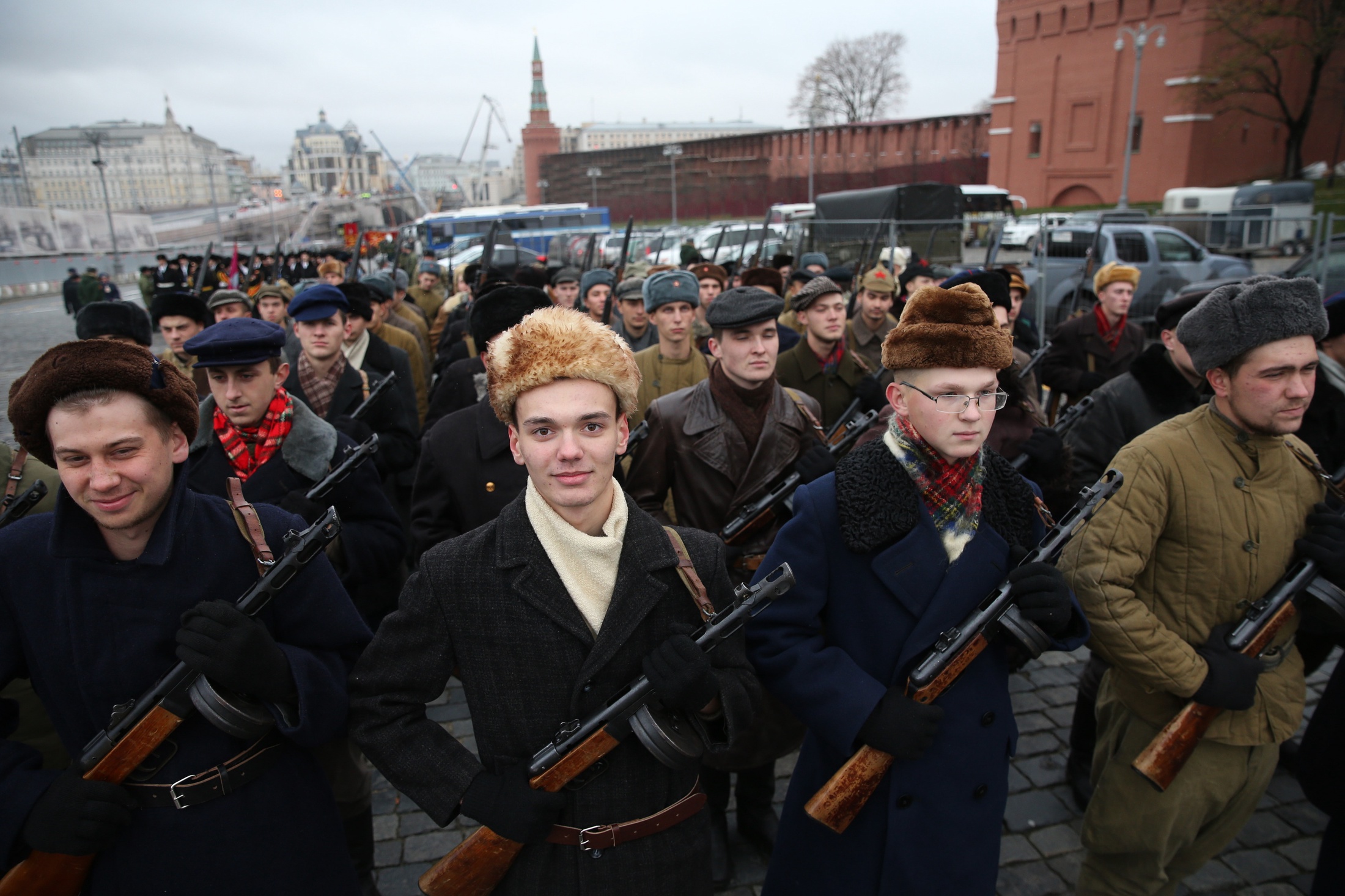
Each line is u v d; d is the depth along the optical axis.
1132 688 2.18
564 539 1.52
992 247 8.14
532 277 6.84
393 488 4.23
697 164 68.88
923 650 1.79
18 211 34.34
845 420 3.05
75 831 1.44
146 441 1.50
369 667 1.61
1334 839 2.18
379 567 2.54
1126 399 3.14
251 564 1.67
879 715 1.72
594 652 1.50
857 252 13.21
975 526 1.83
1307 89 37.69
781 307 2.75
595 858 1.52
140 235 45.19
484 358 3.07
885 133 54.12
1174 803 2.07
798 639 1.84
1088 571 2.02
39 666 1.57
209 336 2.36
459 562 1.56
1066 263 11.59
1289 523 2.05
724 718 1.60
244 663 1.46
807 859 1.95
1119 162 39.12
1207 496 2.03
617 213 76.88
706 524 2.83
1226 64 34.00
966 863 1.80
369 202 90.88
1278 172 38.38
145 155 147.50
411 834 2.91
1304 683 2.15
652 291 3.80
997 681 1.88
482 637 1.55
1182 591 2.06
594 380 1.46
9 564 1.56
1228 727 2.04
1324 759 2.15
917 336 1.70
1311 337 1.94
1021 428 3.05
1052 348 5.23
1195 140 36.66
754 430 2.81
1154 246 11.48
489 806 1.48
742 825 2.76
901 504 1.79
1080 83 40.09
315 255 26.47
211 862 1.57
